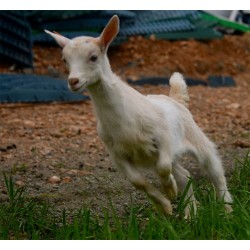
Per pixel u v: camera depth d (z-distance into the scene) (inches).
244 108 627.5
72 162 423.8
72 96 615.5
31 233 286.7
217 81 758.5
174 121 300.5
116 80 280.1
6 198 333.4
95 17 789.9
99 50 271.0
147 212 303.6
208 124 551.5
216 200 292.7
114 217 276.2
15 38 710.5
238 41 893.8
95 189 359.3
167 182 288.7
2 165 410.3
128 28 836.6
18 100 592.4
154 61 790.5
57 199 339.6
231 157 422.6
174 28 847.1
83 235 265.7
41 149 454.9
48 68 699.4
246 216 271.0
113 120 277.7
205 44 854.5
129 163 287.9
